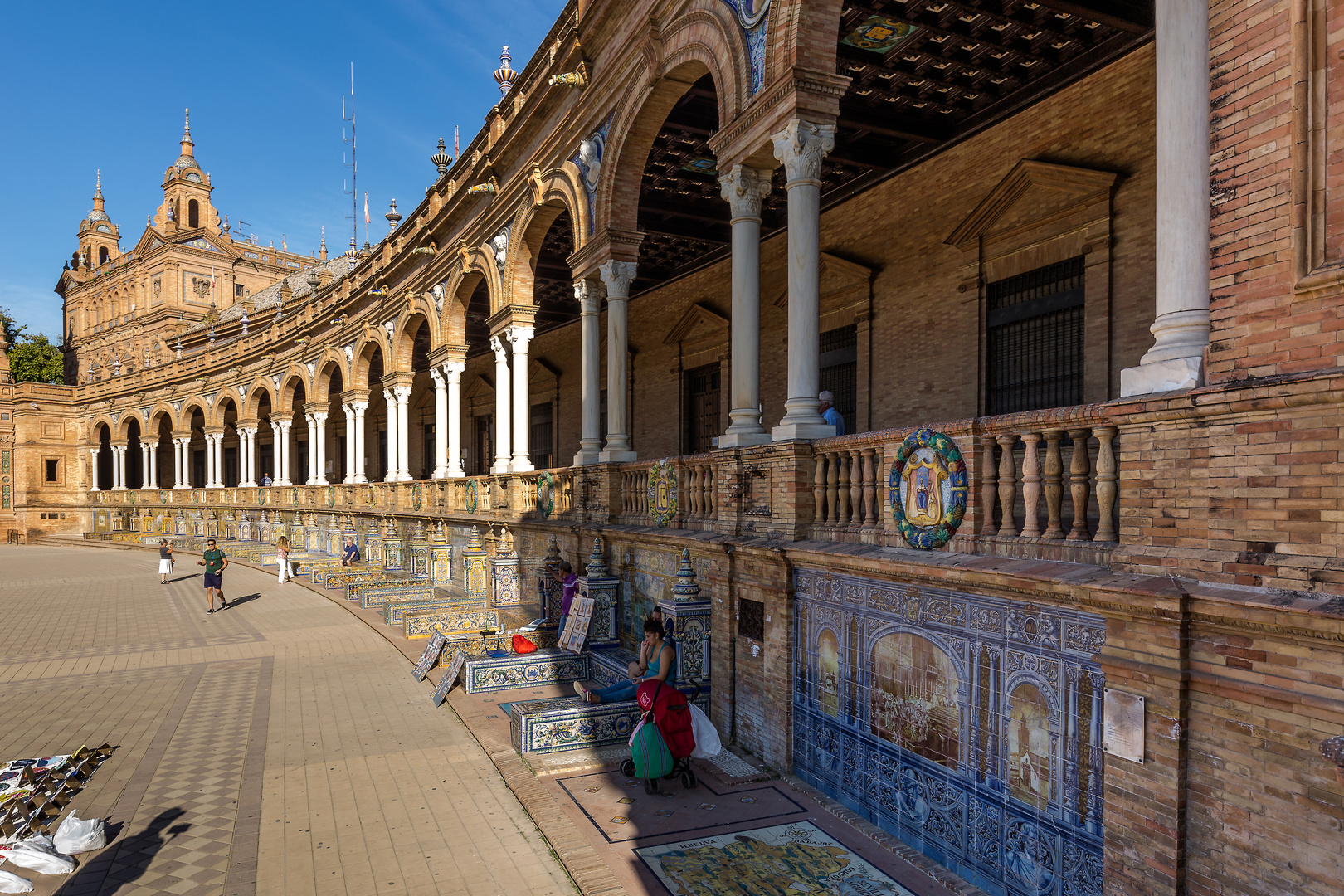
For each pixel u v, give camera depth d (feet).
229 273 197.98
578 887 17.87
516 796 23.30
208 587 62.18
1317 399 10.85
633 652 35.27
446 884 18.61
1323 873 10.77
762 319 51.29
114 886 18.86
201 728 31.55
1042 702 15.74
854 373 45.06
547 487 46.14
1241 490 11.90
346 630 51.57
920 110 37.52
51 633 54.13
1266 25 11.89
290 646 47.29
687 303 60.75
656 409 64.75
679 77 33.47
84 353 219.41
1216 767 12.12
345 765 26.71
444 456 67.62
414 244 70.44
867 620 20.84
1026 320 35.81
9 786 24.12
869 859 18.72
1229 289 12.29
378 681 38.37
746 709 26.02
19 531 158.51
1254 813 11.62
